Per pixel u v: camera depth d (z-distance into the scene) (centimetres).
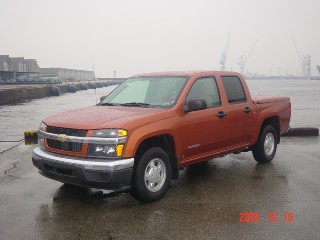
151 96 561
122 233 388
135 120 461
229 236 380
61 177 461
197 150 546
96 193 524
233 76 642
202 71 588
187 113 527
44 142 491
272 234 384
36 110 2848
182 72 588
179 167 528
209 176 614
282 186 554
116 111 510
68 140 457
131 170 442
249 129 646
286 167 675
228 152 612
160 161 490
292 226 404
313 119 2134
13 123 1792
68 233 390
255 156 699
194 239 374
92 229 399
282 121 752
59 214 444
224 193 521
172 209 458
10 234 388
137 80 615
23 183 578
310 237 376
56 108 3111
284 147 877
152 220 423
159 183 492
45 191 536
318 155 783
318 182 575
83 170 434
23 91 4456
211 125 560
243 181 582
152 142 502
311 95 5962
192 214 440
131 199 498
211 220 422
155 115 486
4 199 501
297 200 491
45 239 376
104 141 437
